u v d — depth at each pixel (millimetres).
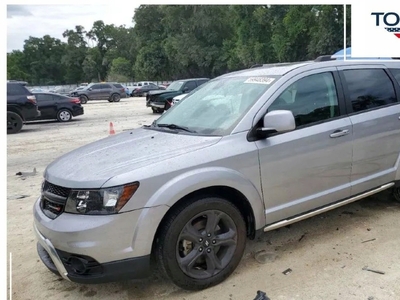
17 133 12742
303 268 3174
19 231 4297
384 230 3803
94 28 96625
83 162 2975
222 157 2906
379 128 3820
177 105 4105
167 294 2936
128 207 2570
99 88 30203
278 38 38656
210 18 52500
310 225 4016
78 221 2564
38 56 101562
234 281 3039
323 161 3432
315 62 3744
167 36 59719
